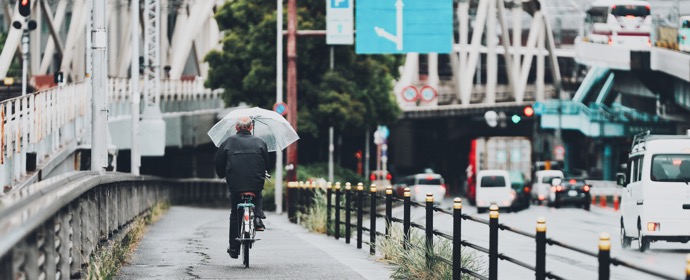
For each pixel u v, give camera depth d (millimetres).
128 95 79438
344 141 141625
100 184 25812
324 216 44969
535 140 154625
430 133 158750
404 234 28578
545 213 82812
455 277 22781
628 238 43469
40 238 16062
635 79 118688
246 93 84875
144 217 48312
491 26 143375
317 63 83625
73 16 112625
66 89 49719
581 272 31562
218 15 85312
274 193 79000
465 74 135375
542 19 151625
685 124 131500
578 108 139000
